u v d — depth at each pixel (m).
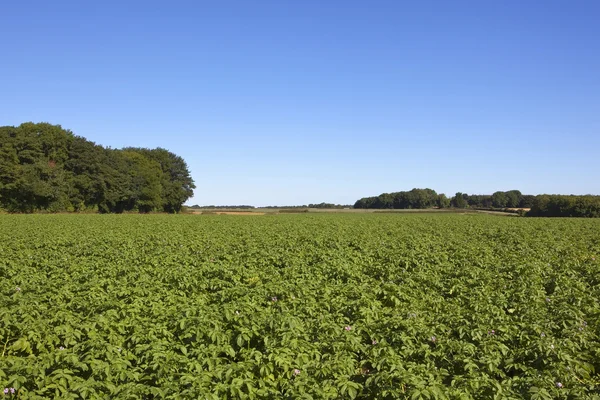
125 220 54.59
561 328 10.65
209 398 6.97
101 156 95.88
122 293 13.49
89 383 7.55
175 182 115.75
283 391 7.73
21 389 7.43
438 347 9.45
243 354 8.93
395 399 7.31
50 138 87.19
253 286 15.71
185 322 10.37
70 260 20.23
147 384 8.29
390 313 12.01
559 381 8.04
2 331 10.07
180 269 17.06
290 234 33.19
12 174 80.19
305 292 13.52
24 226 40.78
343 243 27.00
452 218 64.88
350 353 9.04
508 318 11.39
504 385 7.62
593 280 16.42
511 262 19.48
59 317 10.86
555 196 95.38
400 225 45.94
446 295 15.01
